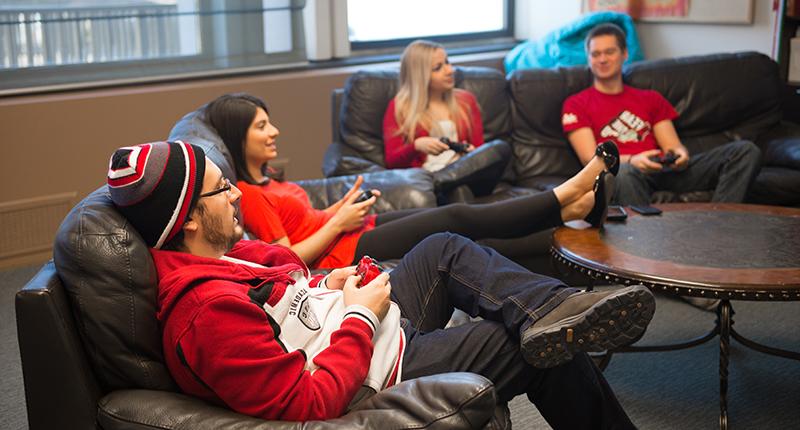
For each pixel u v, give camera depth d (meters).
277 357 1.54
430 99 3.90
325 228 2.74
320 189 3.30
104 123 4.19
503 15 6.02
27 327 1.53
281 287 1.69
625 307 1.76
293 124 4.77
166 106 4.35
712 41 5.03
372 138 4.01
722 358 2.38
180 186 1.62
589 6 5.50
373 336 1.73
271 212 2.69
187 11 4.54
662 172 3.88
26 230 4.09
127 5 4.36
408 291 2.07
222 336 1.51
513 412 2.60
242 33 4.75
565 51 4.98
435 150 3.73
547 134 4.23
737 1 4.82
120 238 1.59
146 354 1.60
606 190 2.68
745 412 2.56
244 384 1.52
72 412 1.57
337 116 4.20
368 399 1.61
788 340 3.08
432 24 5.69
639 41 5.45
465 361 1.84
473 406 1.51
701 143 4.30
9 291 3.76
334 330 1.75
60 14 4.18
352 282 1.77
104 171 4.23
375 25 5.44
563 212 2.76
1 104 3.93
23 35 4.11
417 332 1.94
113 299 1.57
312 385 1.56
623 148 4.03
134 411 1.55
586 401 1.86
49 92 4.17
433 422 1.50
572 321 1.76
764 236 2.64
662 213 2.95
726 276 2.26
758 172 3.65
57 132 4.07
